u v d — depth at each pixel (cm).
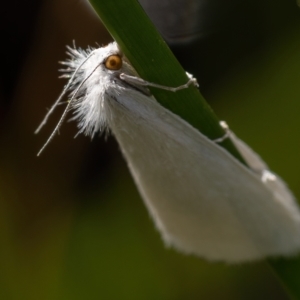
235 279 10
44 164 11
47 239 11
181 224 9
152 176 9
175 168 9
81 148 11
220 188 9
